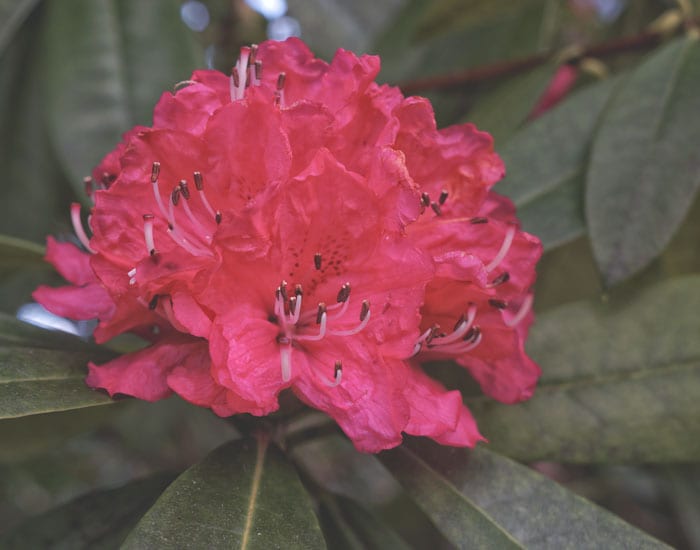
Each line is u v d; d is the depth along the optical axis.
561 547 0.54
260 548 0.50
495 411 0.59
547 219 0.62
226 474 0.53
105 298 0.56
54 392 0.52
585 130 0.64
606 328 0.60
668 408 0.59
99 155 0.67
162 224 0.53
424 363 0.60
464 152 0.55
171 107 0.54
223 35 0.89
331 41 0.92
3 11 0.67
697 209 0.67
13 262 0.61
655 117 0.62
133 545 0.49
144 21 0.68
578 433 0.59
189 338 0.53
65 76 0.67
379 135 0.54
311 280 0.53
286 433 0.58
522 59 0.72
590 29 0.94
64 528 0.57
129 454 1.10
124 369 0.53
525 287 0.55
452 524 0.54
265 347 0.52
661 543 0.53
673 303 0.60
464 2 0.75
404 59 0.79
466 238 0.55
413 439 0.56
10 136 0.73
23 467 1.04
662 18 0.71
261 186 0.53
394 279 0.52
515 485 0.55
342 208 0.52
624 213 0.60
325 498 0.60
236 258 0.51
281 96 0.54
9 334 0.56
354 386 0.52
